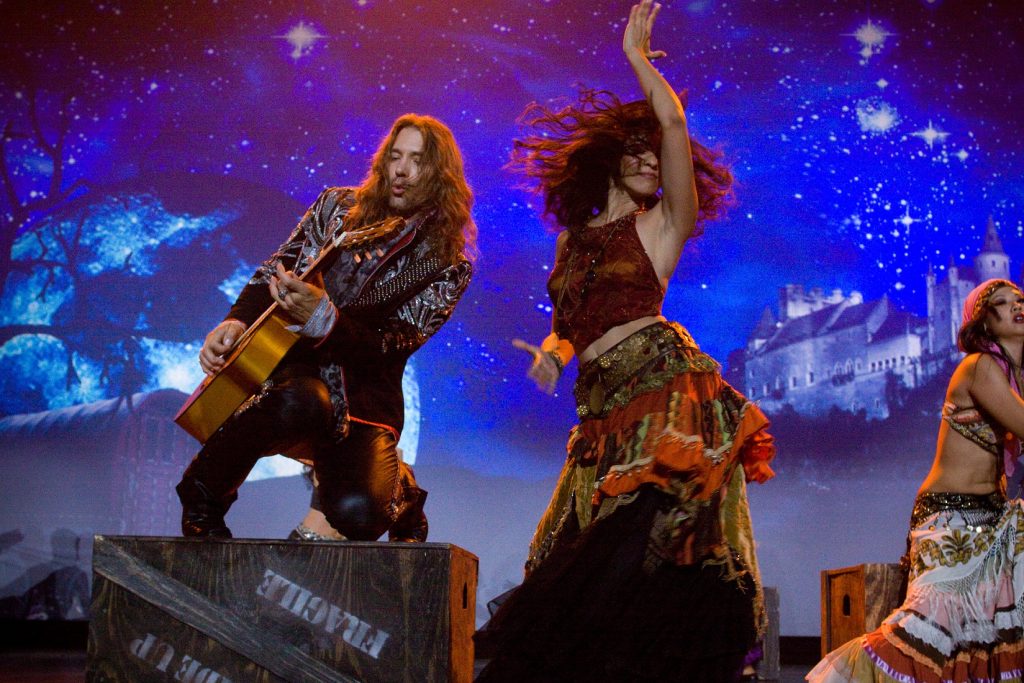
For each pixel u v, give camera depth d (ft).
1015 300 10.57
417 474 25.71
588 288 7.88
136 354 26.12
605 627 7.06
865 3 26.78
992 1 26.73
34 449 25.64
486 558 25.41
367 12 26.94
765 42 26.78
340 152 26.71
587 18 26.81
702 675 7.02
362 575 7.44
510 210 26.37
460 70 26.81
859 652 10.28
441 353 26.02
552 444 25.76
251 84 26.86
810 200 26.40
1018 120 26.50
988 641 10.08
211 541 7.55
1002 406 10.34
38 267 26.23
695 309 26.20
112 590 7.59
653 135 8.17
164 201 26.55
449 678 7.34
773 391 25.89
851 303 26.08
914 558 10.53
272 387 8.61
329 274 9.40
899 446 25.58
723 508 7.36
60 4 26.94
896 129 26.53
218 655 7.48
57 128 26.68
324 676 7.38
